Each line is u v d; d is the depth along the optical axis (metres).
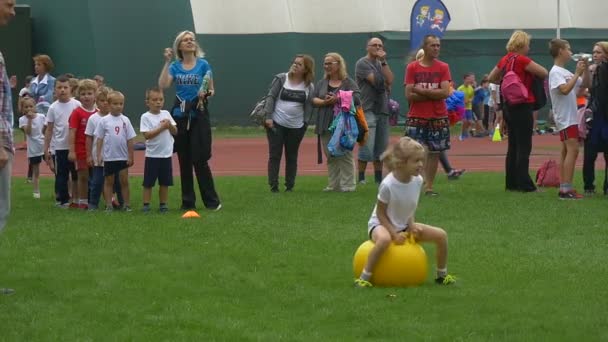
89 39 47.34
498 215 17.92
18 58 46.72
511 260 13.66
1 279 12.50
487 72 52.47
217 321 10.45
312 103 22.23
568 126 20.03
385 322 10.34
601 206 19.09
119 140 18.84
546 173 22.91
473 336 9.80
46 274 12.82
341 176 22.34
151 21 48.16
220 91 50.22
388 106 23.83
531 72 21.31
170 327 10.23
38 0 48.12
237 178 25.95
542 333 9.91
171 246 14.79
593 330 10.01
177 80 18.52
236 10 50.69
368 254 11.91
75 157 19.31
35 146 21.55
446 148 21.06
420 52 21.72
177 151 18.81
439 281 12.19
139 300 11.44
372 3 52.03
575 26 53.97
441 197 20.67
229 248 14.62
